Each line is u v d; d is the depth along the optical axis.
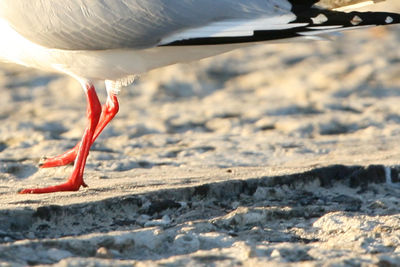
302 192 10.37
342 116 17.38
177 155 13.67
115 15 9.45
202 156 13.48
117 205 9.06
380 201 9.76
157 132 16.16
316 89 20.62
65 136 15.57
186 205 9.46
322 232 8.55
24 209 8.44
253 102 19.28
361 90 20.50
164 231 8.16
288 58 24.61
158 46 9.62
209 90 21.05
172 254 7.74
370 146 14.07
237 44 9.56
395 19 9.20
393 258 7.30
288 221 9.04
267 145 14.45
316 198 10.09
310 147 14.21
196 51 9.80
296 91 20.39
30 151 13.77
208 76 22.48
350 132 16.03
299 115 17.72
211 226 8.62
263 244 7.93
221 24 9.49
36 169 11.94
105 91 19.88
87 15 9.47
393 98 19.59
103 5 9.45
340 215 9.02
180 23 9.48
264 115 17.75
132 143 14.75
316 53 25.22
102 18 9.47
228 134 15.93
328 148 14.06
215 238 8.07
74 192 9.76
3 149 14.16
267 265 7.10
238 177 10.46
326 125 16.53
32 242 7.48
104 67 9.92
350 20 9.20
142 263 7.13
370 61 23.86
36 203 8.87
